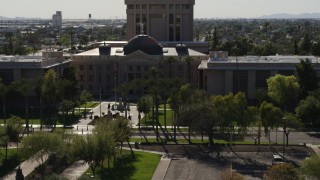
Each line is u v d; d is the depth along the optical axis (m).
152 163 167.25
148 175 153.88
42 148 155.50
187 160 171.50
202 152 181.38
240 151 182.00
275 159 164.88
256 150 182.75
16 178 141.88
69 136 164.00
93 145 148.12
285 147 185.50
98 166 160.88
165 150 184.50
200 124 186.62
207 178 151.25
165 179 150.38
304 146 186.62
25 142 157.12
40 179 145.25
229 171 147.00
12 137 175.88
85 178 131.38
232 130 188.50
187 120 192.38
